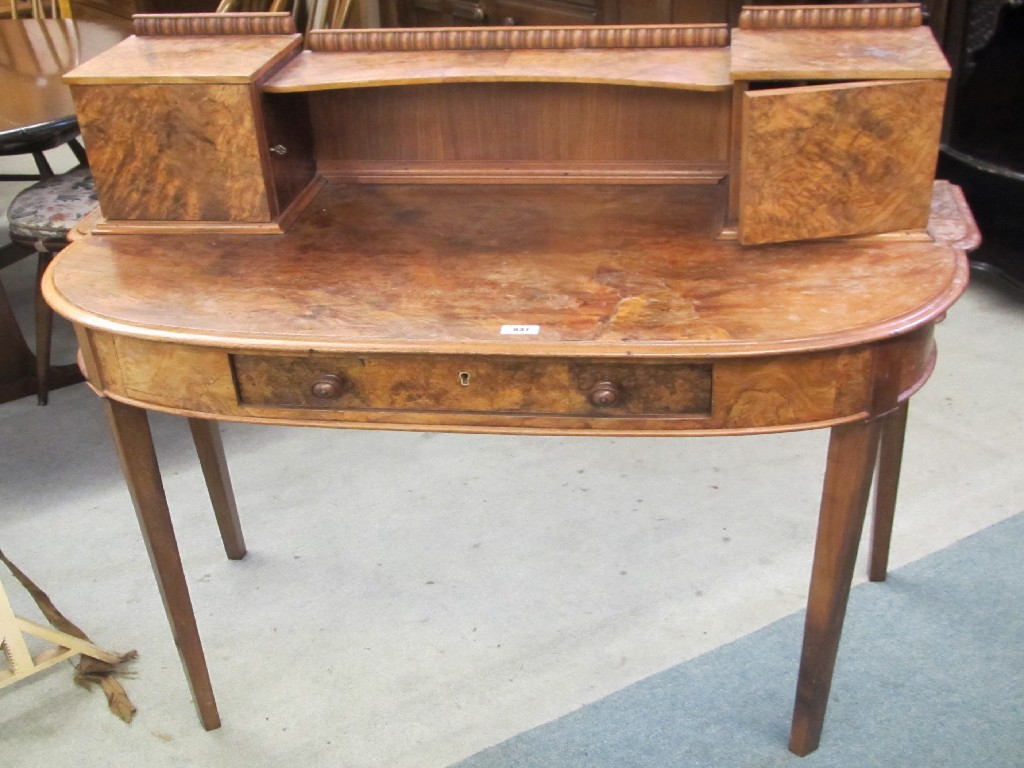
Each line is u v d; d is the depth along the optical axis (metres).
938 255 1.47
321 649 1.97
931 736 1.72
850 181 1.49
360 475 2.47
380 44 1.77
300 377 1.42
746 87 1.49
